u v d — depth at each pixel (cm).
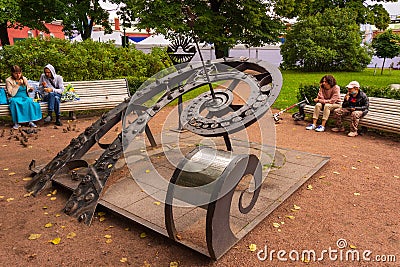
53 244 277
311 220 312
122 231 297
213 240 245
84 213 317
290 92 1079
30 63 853
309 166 432
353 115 588
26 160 479
